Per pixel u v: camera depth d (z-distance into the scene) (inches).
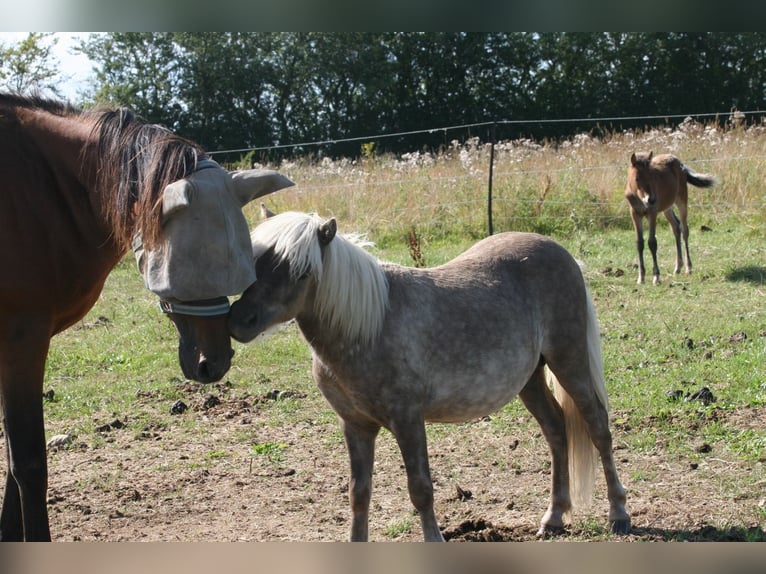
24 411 137.7
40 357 140.1
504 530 165.9
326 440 226.4
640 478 189.2
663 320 328.8
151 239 125.0
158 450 222.5
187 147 132.8
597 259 455.8
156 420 246.5
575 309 167.0
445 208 527.5
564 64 1263.5
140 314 382.6
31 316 138.7
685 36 1187.3
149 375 292.7
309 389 270.2
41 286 138.8
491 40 1240.2
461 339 149.6
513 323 156.9
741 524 163.0
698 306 349.1
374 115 1261.1
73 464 213.6
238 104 1227.2
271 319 135.4
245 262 127.0
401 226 509.4
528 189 529.7
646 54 1214.3
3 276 135.2
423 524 144.9
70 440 230.1
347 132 1243.8
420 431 144.3
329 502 186.4
